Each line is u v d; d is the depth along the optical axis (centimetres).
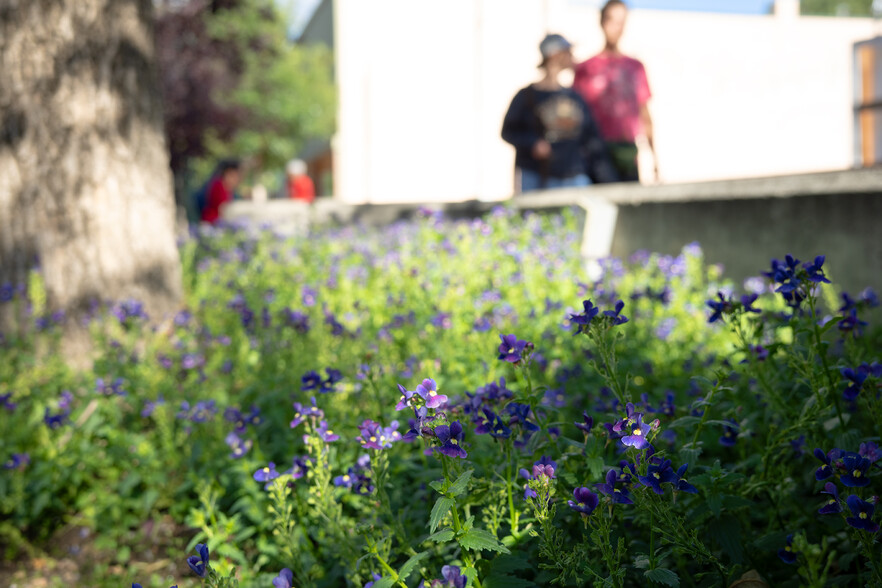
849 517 195
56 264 563
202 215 1449
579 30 2316
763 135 1678
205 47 1978
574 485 237
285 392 405
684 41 2400
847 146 1525
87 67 576
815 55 1564
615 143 893
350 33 2444
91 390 431
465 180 2344
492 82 2292
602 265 597
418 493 292
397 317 477
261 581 290
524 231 708
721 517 232
